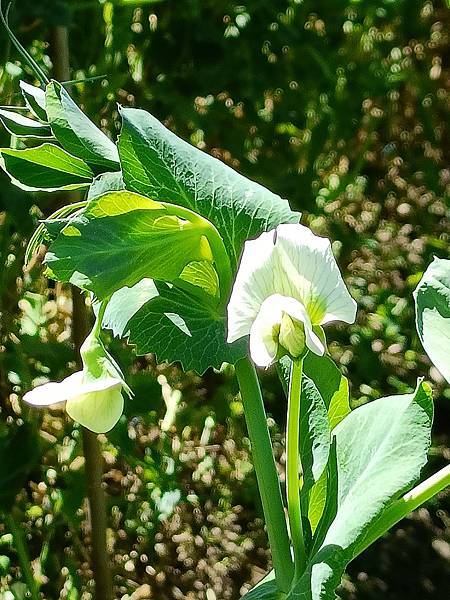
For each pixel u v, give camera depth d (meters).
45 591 0.33
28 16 0.29
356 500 0.14
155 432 0.37
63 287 0.35
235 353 0.15
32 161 0.16
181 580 0.37
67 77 0.29
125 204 0.13
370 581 0.39
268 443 0.15
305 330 0.12
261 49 0.43
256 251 0.13
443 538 0.41
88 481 0.31
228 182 0.15
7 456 0.29
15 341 0.33
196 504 0.38
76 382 0.14
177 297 0.15
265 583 0.16
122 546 0.36
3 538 0.32
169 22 0.39
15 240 0.32
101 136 0.15
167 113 0.40
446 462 0.45
